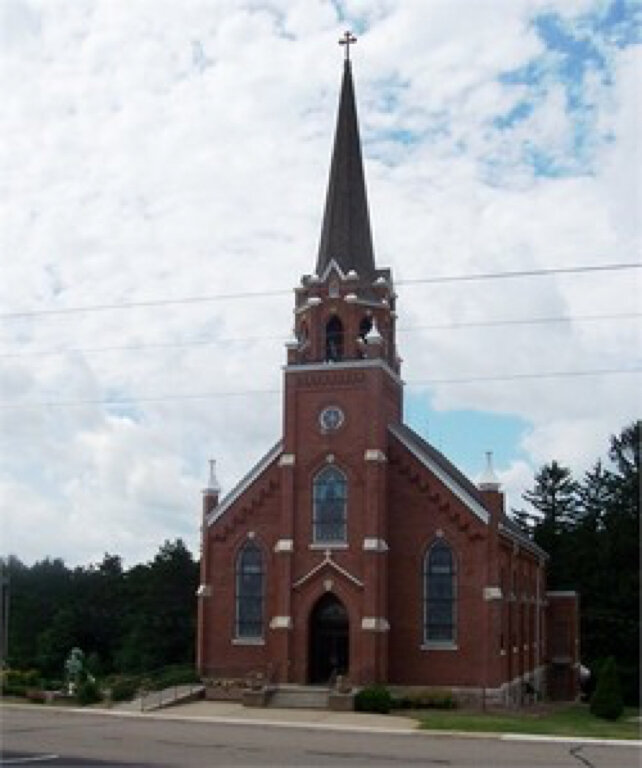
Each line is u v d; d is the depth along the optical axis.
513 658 57.53
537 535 97.88
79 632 110.94
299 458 54.22
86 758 28.73
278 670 52.12
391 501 53.84
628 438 104.38
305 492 53.84
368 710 47.00
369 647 50.66
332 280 56.09
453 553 52.38
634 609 88.81
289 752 31.06
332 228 57.47
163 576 102.19
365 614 51.19
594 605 90.56
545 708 56.84
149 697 51.19
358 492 52.81
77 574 125.81
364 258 57.38
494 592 51.28
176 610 101.38
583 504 106.75
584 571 92.81
